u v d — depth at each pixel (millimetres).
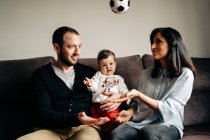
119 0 2318
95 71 2209
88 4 2830
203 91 2422
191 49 3033
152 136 1703
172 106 1813
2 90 2148
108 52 2182
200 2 3020
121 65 2320
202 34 3037
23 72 2197
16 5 2713
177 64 1875
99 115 2023
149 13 2949
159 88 1945
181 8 3004
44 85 1980
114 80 2162
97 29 2854
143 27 2945
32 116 2166
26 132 2137
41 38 2762
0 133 2098
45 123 1945
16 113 2166
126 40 2916
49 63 2090
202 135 2008
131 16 2914
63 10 2791
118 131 1825
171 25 2998
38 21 2752
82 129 1953
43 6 2756
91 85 2045
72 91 2025
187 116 2293
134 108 2029
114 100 1811
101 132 2010
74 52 2006
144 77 2068
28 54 2746
